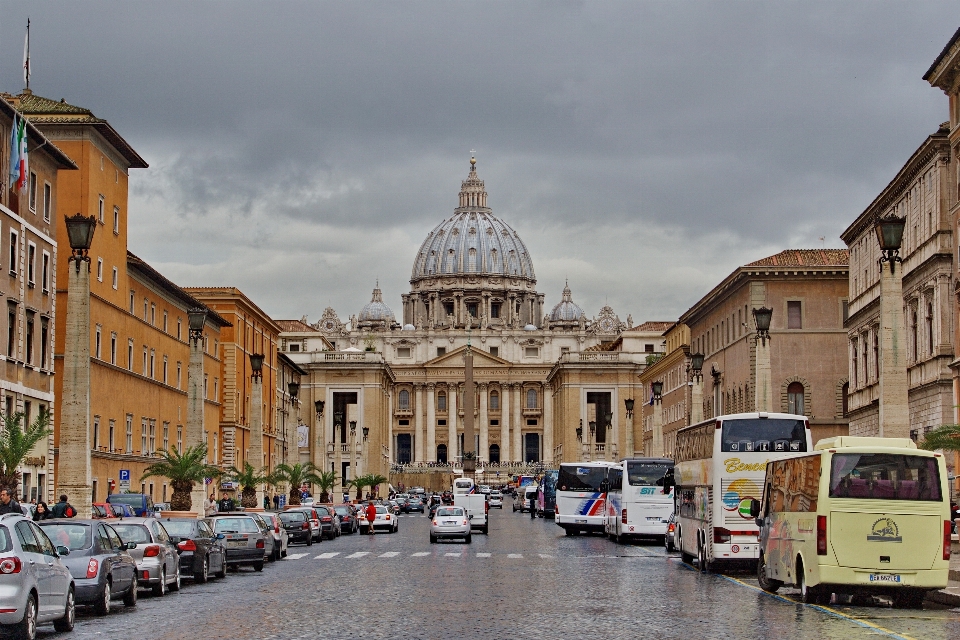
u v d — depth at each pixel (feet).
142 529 112.27
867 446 101.30
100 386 239.09
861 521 97.35
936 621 87.61
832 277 309.42
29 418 198.70
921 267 217.77
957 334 196.75
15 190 192.34
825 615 92.12
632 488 221.05
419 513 487.20
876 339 253.44
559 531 292.20
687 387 423.23
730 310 347.97
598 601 104.06
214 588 120.16
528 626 84.79
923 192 219.41
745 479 136.26
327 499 372.17
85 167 232.94
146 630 82.84
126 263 260.83
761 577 117.50
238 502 252.01
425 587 119.65
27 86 243.60
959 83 196.03
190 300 316.81
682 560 162.09
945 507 97.50
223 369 368.68
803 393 308.60
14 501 112.68
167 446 295.69
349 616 91.56
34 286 201.77
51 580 78.48
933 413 211.82
